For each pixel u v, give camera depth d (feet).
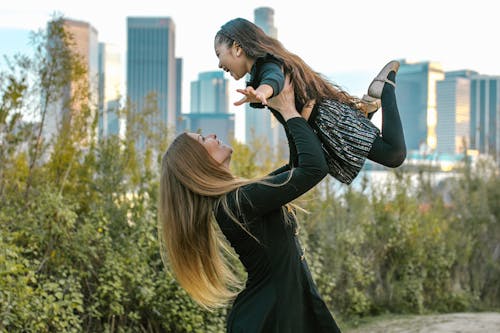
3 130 18.43
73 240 17.12
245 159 27.89
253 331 9.19
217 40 9.89
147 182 20.83
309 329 9.64
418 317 26.23
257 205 9.16
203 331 18.40
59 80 19.57
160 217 9.96
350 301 26.13
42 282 16.01
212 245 9.93
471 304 30.86
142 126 22.30
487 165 34.94
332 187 26.86
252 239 9.39
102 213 18.11
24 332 14.94
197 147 9.77
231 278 10.32
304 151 9.05
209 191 9.60
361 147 9.45
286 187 9.04
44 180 19.44
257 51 9.55
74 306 15.71
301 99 9.49
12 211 17.33
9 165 18.81
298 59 9.62
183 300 18.20
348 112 9.62
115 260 17.30
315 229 26.13
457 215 33.78
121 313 17.11
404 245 28.84
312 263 24.26
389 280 28.14
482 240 32.94
